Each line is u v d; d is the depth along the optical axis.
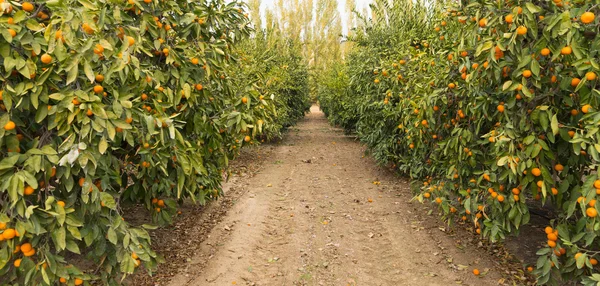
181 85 3.26
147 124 2.45
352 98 10.83
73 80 2.10
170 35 3.43
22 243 2.19
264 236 4.58
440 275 3.55
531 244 4.06
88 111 2.14
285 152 10.97
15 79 2.18
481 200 3.56
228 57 4.10
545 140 2.81
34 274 2.16
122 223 2.56
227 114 3.46
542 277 2.97
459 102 3.63
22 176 1.99
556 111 2.60
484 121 3.51
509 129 2.74
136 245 2.58
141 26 2.90
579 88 2.26
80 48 2.16
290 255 4.07
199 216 5.15
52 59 2.13
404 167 6.55
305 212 5.46
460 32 3.42
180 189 3.15
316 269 3.76
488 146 3.51
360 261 3.92
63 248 2.14
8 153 2.08
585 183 2.23
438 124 4.18
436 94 3.77
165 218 3.52
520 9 2.40
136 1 2.70
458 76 3.69
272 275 3.64
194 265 3.76
